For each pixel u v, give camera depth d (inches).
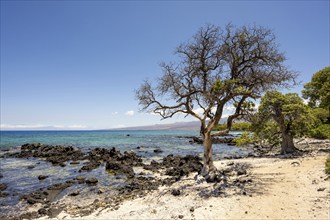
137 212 463.8
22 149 2046.0
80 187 761.0
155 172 977.5
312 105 1740.9
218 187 590.6
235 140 1084.5
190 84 723.4
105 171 1022.4
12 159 1470.2
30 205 607.8
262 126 1095.6
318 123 1298.0
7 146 2401.6
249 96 666.8
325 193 454.0
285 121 1140.5
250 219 375.9
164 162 1182.9
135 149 2018.9
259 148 1748.3
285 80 672.4
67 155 1557.6
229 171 808.3
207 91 704.4
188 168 912.3
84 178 863.7
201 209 443.8
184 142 2928.2
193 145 2453.2
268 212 397.1
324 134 1309.1
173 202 508.1
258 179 631.2
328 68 1585.9
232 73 703.7
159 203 513.7
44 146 2054.6
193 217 409.1
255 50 682.8
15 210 574.2
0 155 1664.6
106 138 4001.0
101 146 2342.5
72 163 1243.8
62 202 620.1
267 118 1112.8
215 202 476.1
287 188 521.3
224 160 1149.1
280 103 1106.1
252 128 1093.8
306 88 1766.7
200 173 723.4
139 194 634.2
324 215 361.7
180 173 861.8
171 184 706.2
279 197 466.9
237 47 693.9
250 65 699.4
